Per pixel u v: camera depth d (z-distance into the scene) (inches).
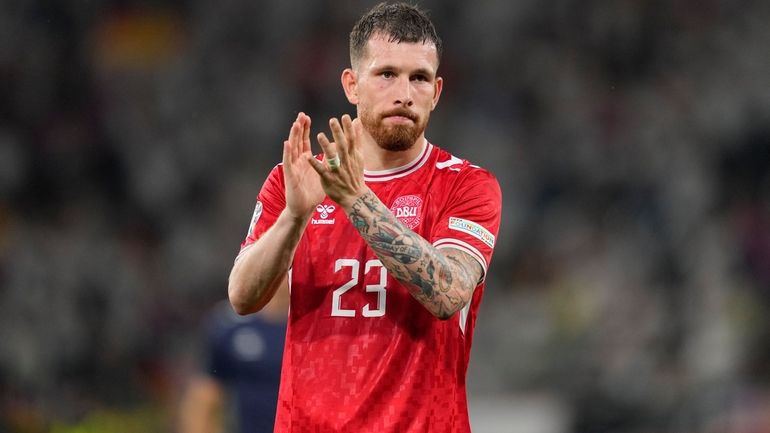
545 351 1694.1
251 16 2372.0
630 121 2208.4
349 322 510.3
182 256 1919.3
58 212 2015.3
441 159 532.4
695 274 1817.2
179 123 2191.2
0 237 1897.1
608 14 2402.8
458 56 2336.4
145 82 2276.1
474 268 493.7
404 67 495.5
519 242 1953.7
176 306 1844.2
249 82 2276.1
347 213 471.5
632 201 2014.0
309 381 510.3
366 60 503.2
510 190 2054.6
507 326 1756.9
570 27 2401.6
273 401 884.6
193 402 911.0
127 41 2343.8
